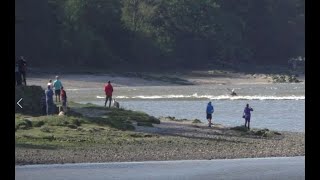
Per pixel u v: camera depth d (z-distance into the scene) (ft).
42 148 195.93
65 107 247.70
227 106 403.34
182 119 293.02
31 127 221.87
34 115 242.17
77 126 230.27
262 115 344.90
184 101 444.55
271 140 231.71
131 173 169.07
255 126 288.10
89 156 189.26
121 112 269.44
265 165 183.42
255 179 164.25
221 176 168.35
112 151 197.36
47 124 226.17
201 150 205.26
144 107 394.52
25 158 182.39
